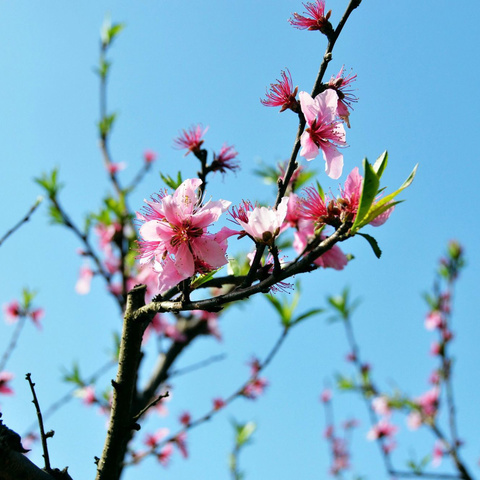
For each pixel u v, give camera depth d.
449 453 1.22
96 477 0.71
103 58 1.31
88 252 1.08
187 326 1.18
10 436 0.68
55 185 1.11
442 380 1.31
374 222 0.70
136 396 1.02
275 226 0.70
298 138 0.74
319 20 0.76
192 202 0.72
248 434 1.38
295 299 0.98
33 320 1.30
